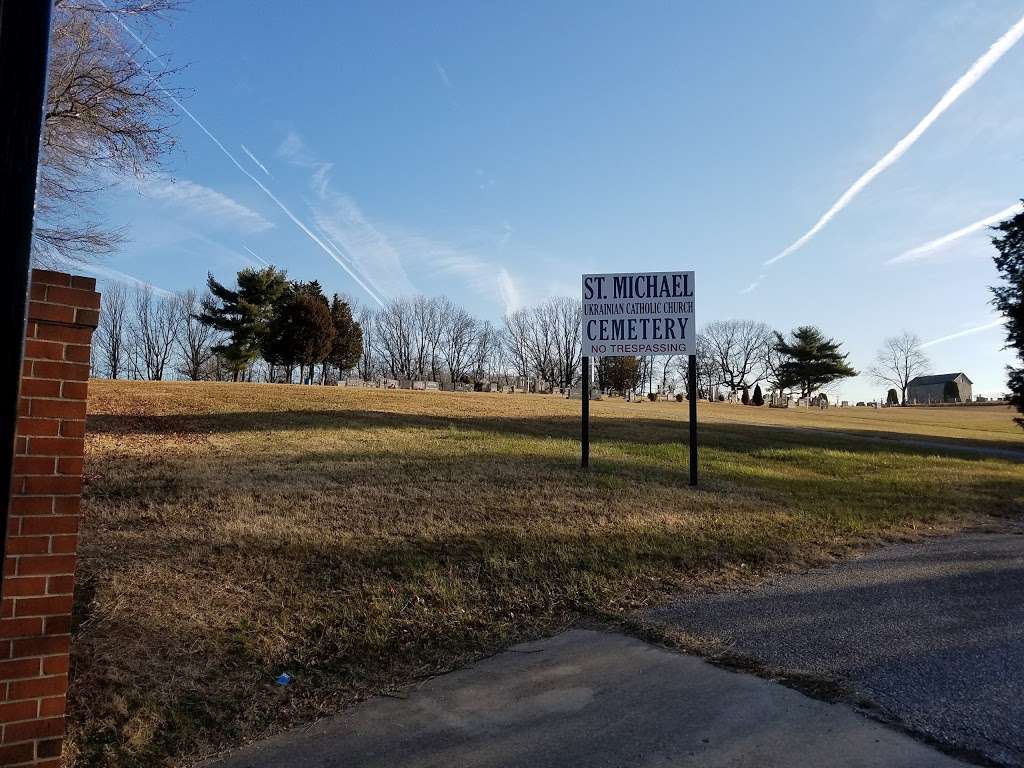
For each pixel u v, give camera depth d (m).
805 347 84.06
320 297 67.44
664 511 9.27
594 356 12.61
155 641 4.62
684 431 23.66
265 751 3.54
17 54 2.54
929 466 17.72
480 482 10.57
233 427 17.56
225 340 58.97
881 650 4.73
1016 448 26.50
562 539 7.48
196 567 6.03
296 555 6.50
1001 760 3.27
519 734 3.67
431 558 6.62
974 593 6.13
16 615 2.97
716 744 3.49
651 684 4.25
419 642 4.94
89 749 3.49
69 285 3.15
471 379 71.62
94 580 5.50
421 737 3.66
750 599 5.94
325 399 26.83
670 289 12.41
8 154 2.53
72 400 3.15
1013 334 26.50
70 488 3.13
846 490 12.45
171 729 3.72
